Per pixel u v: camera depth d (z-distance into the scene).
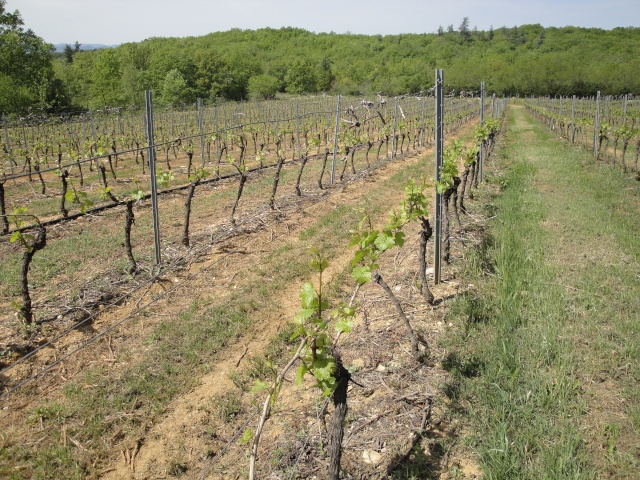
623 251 8.05
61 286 6.92
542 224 9.57
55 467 4.00
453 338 5.44
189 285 7.08
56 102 44.44
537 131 31.48
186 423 4.47
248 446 4.16
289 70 78.81
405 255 8.16
